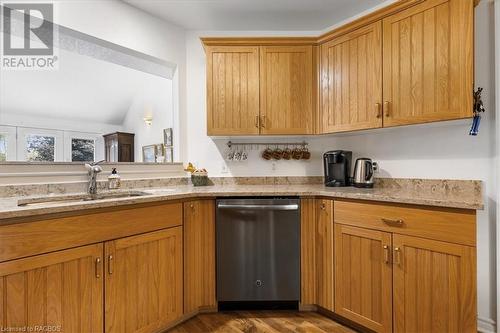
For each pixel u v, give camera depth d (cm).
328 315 205
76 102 210
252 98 237
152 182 245
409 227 158
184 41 275
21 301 121
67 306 135
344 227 189
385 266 168
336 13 250
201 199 207
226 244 207
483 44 177
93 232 145
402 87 185
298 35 279
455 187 191
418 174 210
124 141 238
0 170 169
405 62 184
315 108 236
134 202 160
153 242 174
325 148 267
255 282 207
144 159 250
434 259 149
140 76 250
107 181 216
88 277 142
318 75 234
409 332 157
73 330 137
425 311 152
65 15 197
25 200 159
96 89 222
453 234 143
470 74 160
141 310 166
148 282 171
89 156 216
